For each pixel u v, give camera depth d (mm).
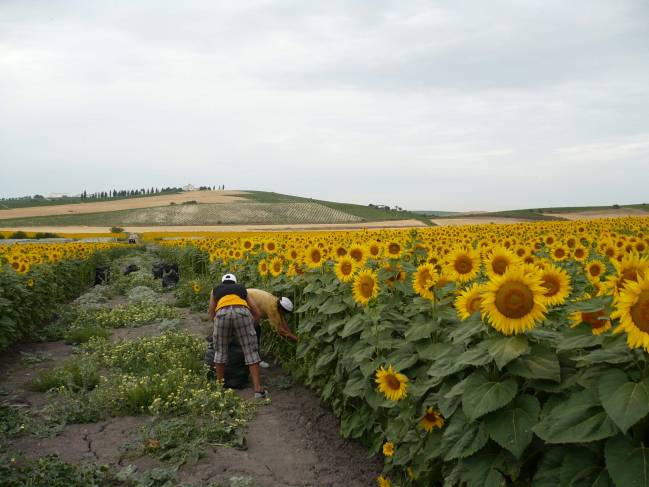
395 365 4879
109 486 4949
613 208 109312
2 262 11508
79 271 20703
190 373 8133
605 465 2922
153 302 15297
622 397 2711
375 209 155875
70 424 6488
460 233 20344
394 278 6512
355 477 5371
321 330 7258
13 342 10656
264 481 5211
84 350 9914
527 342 3410
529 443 3236
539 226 25109
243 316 7812
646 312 2674
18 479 4797
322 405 7340
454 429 3688
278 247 12531
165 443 5742
